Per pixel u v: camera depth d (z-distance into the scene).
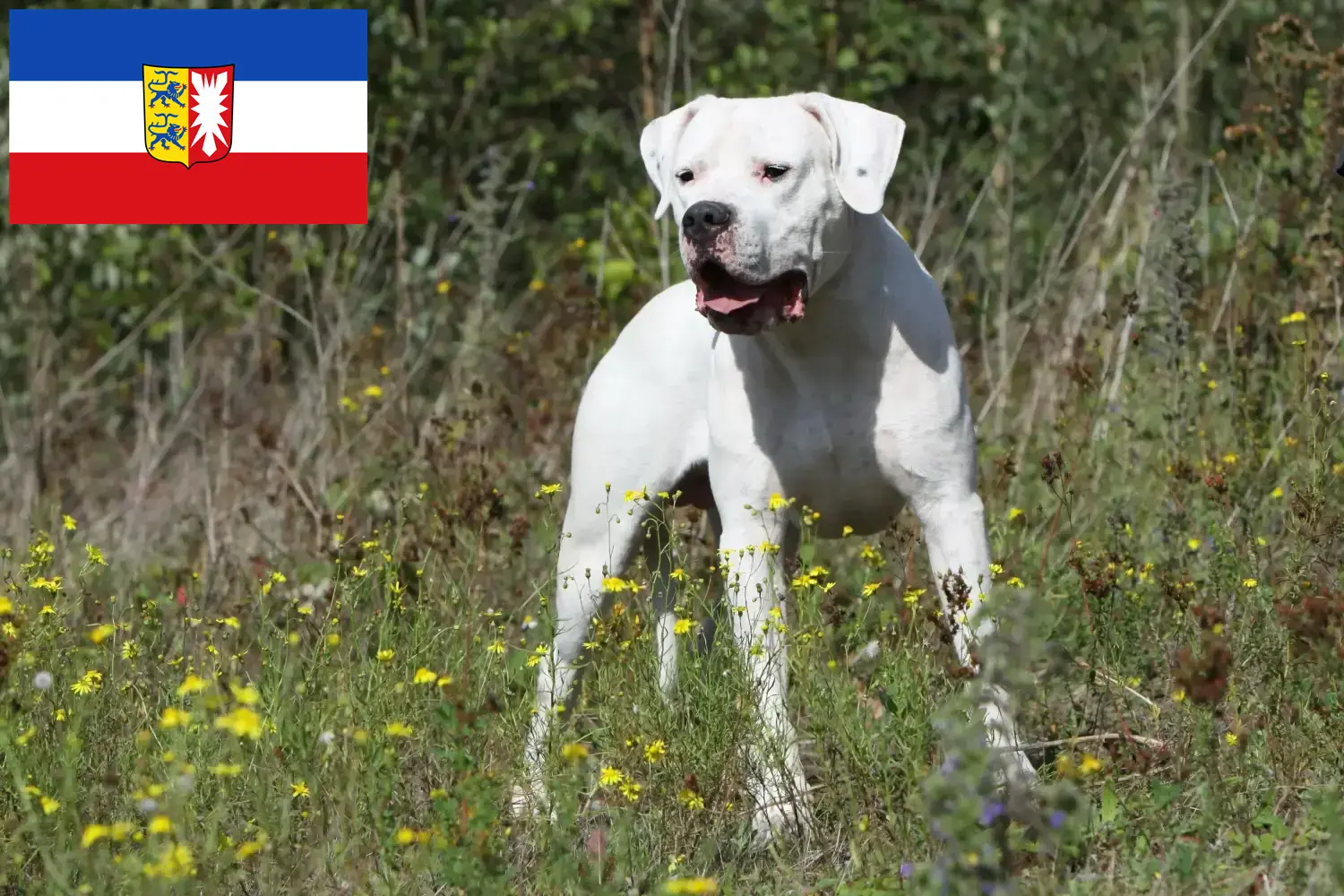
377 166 17.84
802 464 8.12
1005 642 6.02
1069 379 12.09
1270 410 10.81
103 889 6.27
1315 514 8.33
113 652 8.20
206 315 17.30
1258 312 11.89
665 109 14.55
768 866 7.29
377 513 11.85
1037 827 6.65
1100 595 8.19
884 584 9.82
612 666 7.95
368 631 8.70
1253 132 12.43
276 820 6.87
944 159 18.34
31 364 15.79
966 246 15.68
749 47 19.06
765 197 7.72
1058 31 17.27
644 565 9.40
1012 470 9.68
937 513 8.13
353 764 6.82
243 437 14.30
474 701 7.66
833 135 7.87
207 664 8.37
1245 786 7.06
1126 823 7.00
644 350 8.84
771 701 7.73
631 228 16.08
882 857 6.78
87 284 17.61
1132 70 16.73
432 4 18.77
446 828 6.39
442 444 11.81
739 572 8.06
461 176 17.33
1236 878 6.30
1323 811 6.64
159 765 7.19
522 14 19.06
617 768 7.47
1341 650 7.09
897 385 8.00
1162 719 8.11
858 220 7.94
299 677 8.19
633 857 6.86
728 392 8.24
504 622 9.64
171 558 12.42
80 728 7.49
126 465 14.38
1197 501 10.05
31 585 7.93
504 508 10.95
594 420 8.94
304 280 16.50
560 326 13.77
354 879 6.54
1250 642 7.95
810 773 8.30
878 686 7.78
